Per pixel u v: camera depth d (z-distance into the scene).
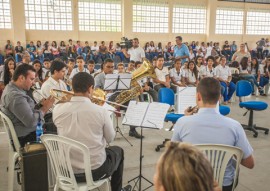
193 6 14.02
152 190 2.54
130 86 4.14
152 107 2.28
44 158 2.08
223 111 3.86
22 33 11.18
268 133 4.24
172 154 0.71
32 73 2.44
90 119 1.88
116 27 12.87
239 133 1.64
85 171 1.85
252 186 2.66
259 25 15.45
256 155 3.40
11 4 10.87
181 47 6.43
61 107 1.93
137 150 3.52
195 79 6.17
